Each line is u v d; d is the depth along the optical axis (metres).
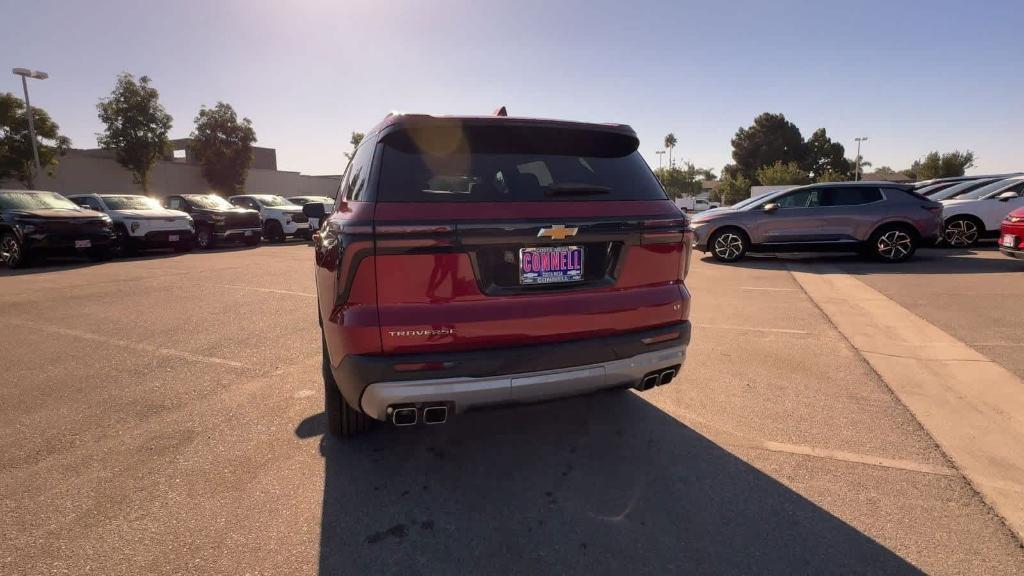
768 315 5.84
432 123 2.53
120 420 3.34
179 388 3.88
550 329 2.43
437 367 2.27
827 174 56.16
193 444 3.02
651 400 3.58
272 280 9.05
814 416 3.29
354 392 2.34
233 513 2.37
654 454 2.87
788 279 8.23
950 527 2.22
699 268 9.61
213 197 17.31
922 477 2.59
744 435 3.07
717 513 2.34
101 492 2.53
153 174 34.38
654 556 2.07
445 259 2.29
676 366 2.79
